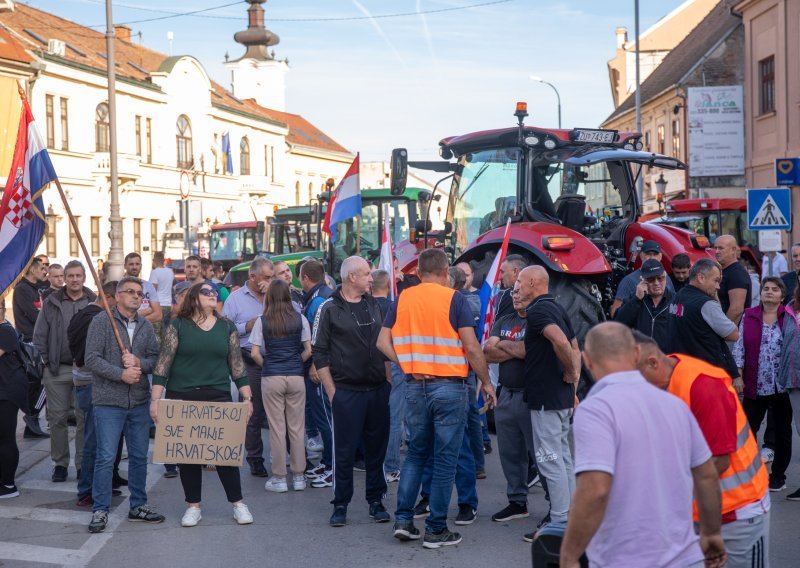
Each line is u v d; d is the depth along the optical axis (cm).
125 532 706
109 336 724
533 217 1100
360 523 725
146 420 744
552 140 1084
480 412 768
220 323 745
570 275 1001
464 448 712
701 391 427
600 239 1137
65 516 756
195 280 1138
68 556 646
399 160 1159
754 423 829
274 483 842
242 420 727
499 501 777
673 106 3991
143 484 742
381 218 1970
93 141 4291
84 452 786
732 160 3206
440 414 657
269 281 950
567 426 662
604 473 346
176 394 732
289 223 2555
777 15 2909
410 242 1341
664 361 432
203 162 5231
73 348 790
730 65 3722
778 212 1481
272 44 7531
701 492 370
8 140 3541
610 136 1154
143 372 731
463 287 951
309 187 6819
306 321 852
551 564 393
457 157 1200
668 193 4103
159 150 4844
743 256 2153
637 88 3031
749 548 440
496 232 1058
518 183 1112
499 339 700
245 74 7331
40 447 1034
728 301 921
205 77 5247
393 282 917
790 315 783
